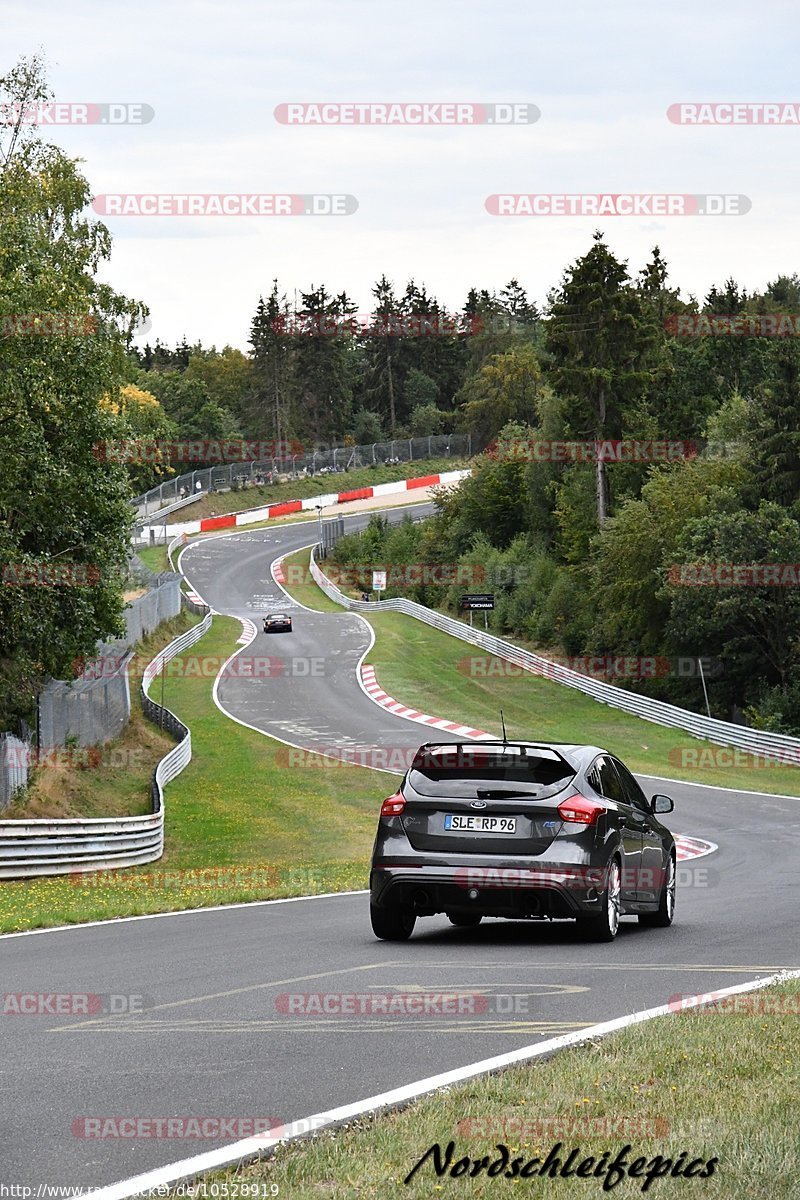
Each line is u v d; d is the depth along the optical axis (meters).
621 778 21.89
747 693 100.44
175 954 18.30
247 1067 11.18
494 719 92.50
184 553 199.62
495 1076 10.53
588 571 124.19
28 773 50.94
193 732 83.81
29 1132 9.30
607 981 15.60
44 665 55.97
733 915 24.47
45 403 49.53
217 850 49.25
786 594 97.12
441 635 132.25
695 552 99.69
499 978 15.76
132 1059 11.51
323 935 20.48
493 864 18.98
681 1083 10.21
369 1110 9.65
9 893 33.38
